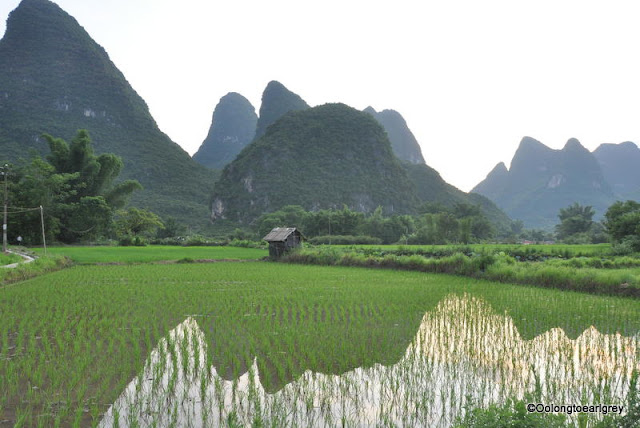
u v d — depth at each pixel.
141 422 5.45
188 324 10.47
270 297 14.36
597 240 74.25
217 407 5.92
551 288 16.86
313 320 11.08
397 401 6.17
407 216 91.75
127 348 8.50
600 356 8.07
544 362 7.80
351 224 89.12
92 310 12.13
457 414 5.75
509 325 10.46
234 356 7.82
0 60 157.00
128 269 25.70
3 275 18.41
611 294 15.02
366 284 18.12
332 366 7.54
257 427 5.23
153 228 84.62
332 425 5.47
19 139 131.75
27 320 10.83
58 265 27.12
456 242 73.06
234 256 39.56
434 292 15.56
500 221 173.75
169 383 6.50
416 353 8.33
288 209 105.62
